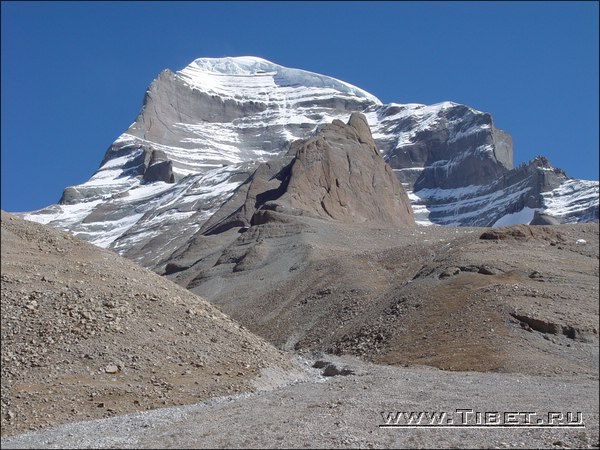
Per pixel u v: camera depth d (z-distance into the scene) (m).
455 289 67.38
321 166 153.25
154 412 29.09
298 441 23.36
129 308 35.25
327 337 71.44
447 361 55.19
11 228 38.22
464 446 23.67
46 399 29.52
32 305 33.47
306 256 103.69
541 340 57.31
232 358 35.44
